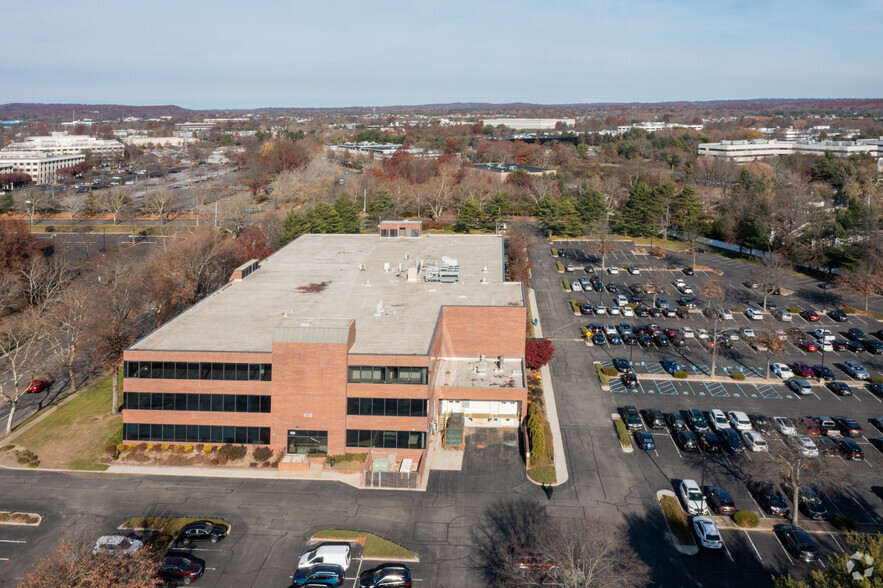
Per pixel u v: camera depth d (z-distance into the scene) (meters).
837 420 69.88
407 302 81.62
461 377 73.75
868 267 111.75
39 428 69.88
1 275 107.62
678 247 153.50
